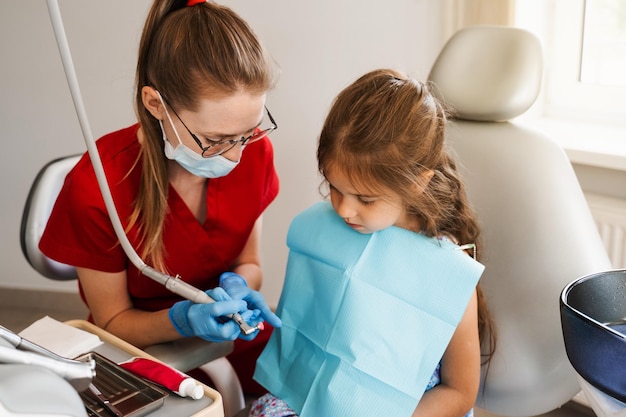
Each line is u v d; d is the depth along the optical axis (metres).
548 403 1.28
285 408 1.21
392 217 1.12
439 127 1.12
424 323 1.12
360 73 2.10
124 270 1.35
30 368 0.66
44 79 2.48
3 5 2.43
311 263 1.24
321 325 1.19
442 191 1.15
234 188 1.38
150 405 0.91
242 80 1.09
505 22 1.87
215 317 1.12
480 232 1.26
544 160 1.30
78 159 1.49
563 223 1.27
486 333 1.27
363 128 1.04
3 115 2.55
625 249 1.73
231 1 2.15
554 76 2.07
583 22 1.99
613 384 0.91
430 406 1.16
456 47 1.36
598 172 1.81
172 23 1.11
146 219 1.27
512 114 1.34
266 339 1.54
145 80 1.17
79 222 1.27
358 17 2.05
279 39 2.14
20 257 2.71
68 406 0.64
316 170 2.23
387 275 1.15
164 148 1.23
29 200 1.40
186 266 1.38
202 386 0.96
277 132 2.23
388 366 1.12
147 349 1.25
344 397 1.13
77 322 1.16
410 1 1.98
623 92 1.96
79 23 2.37
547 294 1.25
